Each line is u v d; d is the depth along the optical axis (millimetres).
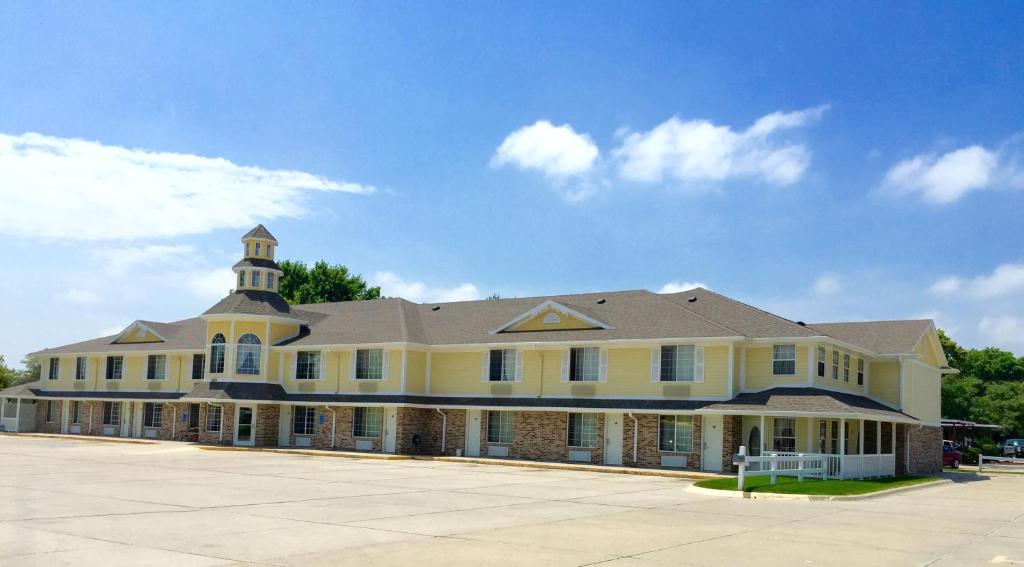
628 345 42812
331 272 90938
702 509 23891
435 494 26484
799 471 32781
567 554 15555
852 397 41438
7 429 66688
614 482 33344
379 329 51406
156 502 22406
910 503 27969
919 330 47531
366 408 50031
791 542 17797
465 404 46906
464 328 50625
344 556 14914
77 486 26156
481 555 15234
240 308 53531
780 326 40812
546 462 43469
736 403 38719
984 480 45062
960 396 82188
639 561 15055
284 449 49594
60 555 14391
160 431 58281
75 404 64688
